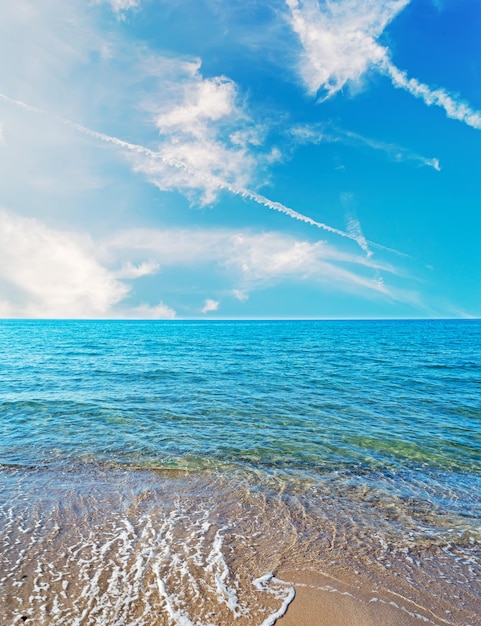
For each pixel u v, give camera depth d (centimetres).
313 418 1216
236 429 1085
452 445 988
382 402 1453
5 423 1114
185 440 980
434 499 691
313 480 762
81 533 541
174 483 729
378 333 7462
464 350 3691
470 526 597
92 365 2433
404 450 947
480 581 462
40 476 748
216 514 612
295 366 2455
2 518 579
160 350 3616
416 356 3102
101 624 372
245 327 11294
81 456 859
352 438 1028
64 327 10162
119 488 700
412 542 547
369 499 685
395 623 388
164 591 422
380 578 462
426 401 1477
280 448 939
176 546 514
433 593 438
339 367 2417
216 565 474
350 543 538
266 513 620
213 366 2431
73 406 1320
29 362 2561
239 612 394
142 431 1049
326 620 388
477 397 1556
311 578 457
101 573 451
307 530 570
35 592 414
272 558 495
